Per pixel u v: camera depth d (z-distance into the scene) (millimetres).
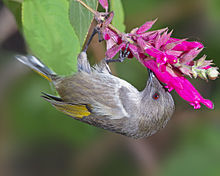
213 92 11883
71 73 5129
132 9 10906
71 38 5090
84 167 12727
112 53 6684
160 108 8305
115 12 7035
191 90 6559
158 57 6062
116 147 12633
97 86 8234
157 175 12242
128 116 8375
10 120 10828
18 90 10828
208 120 12156
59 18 5059
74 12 6438
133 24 10984
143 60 6820
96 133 12109
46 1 5031
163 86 8312
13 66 10516
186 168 11930
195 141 12133
